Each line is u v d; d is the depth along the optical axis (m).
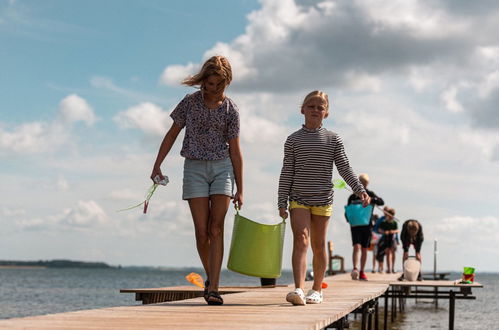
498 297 37.16
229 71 5.73
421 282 12.05
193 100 5.80
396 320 17.80
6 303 28.14
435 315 20.17
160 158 5.87
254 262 6.07
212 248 5.73
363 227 12.41
